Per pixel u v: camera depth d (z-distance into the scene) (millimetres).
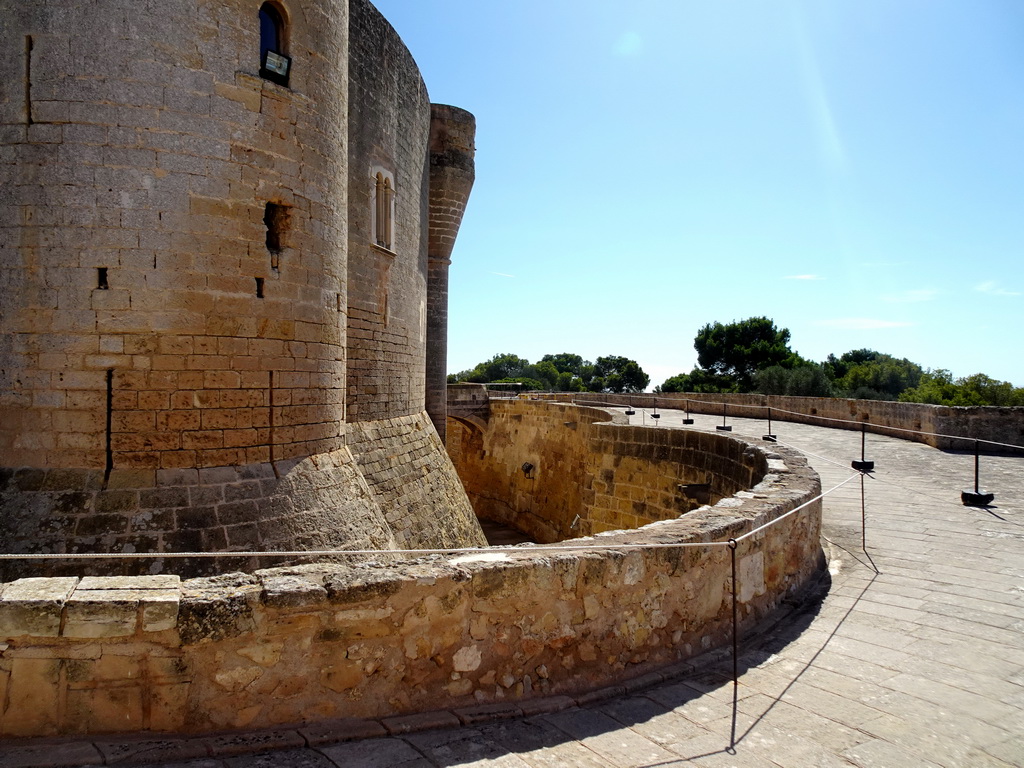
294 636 3805
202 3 7066
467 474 29891
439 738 3842
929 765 3744
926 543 8773
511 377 89875
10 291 6605
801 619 6207
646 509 14492
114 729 3568
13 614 3461
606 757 3721
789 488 7621
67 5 6613
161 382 6797
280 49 7957
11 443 6637
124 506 6555
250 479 7297
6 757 3346
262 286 7496
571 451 20438
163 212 6805
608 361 95688
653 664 5016
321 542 7629
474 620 4246
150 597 3604
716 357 60969
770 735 4047
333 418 8578
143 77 6742
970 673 5012
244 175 7332
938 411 18391
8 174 6613
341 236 8805
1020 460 16016
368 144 13609
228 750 3525
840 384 53250
